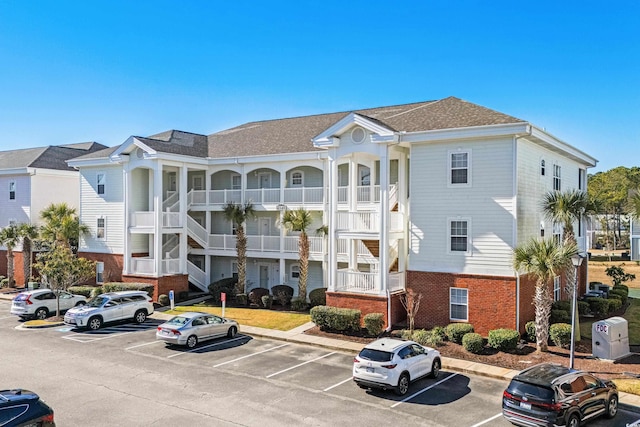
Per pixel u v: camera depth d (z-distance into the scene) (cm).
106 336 2433
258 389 1658
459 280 2342
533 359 1956
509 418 1316
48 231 3622
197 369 1881
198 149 3662
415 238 2461
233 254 3453
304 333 2430
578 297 3020
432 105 2675
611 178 7962
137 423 1377
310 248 3152
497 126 2195
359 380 1620
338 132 2591
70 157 4472
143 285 3209
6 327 2650
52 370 1861
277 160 3222
